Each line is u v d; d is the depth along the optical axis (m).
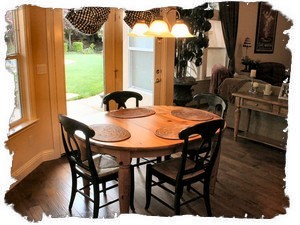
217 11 6.01
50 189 2.70
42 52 3.07
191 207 2.48
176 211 2.16
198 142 2.19
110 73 3.72
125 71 3.91
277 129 3.87
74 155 2.21
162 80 4.30
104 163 2.31
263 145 4.00
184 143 1.97
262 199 2.62
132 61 3.94
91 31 3.25
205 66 6.14
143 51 4.01
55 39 3.14
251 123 4.20
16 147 2.74
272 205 2.52
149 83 4.18
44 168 3.13
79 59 3.44
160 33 2.20
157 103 4.35
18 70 2.90
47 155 3.31
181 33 2.23
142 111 2.81
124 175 2.05
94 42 3.51
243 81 4.38
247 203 2.55
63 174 3.00
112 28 3.58
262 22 7.08
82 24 3.16
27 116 3.01
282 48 7.82
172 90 4.52
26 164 2.96
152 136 2.14
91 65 3.55
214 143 2.46
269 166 3.33
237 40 6.68
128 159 2.01
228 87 4.54
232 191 2.75
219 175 3.08
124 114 2.70
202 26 4.85
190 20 4.65
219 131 2.19
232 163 3.39
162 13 3.90
